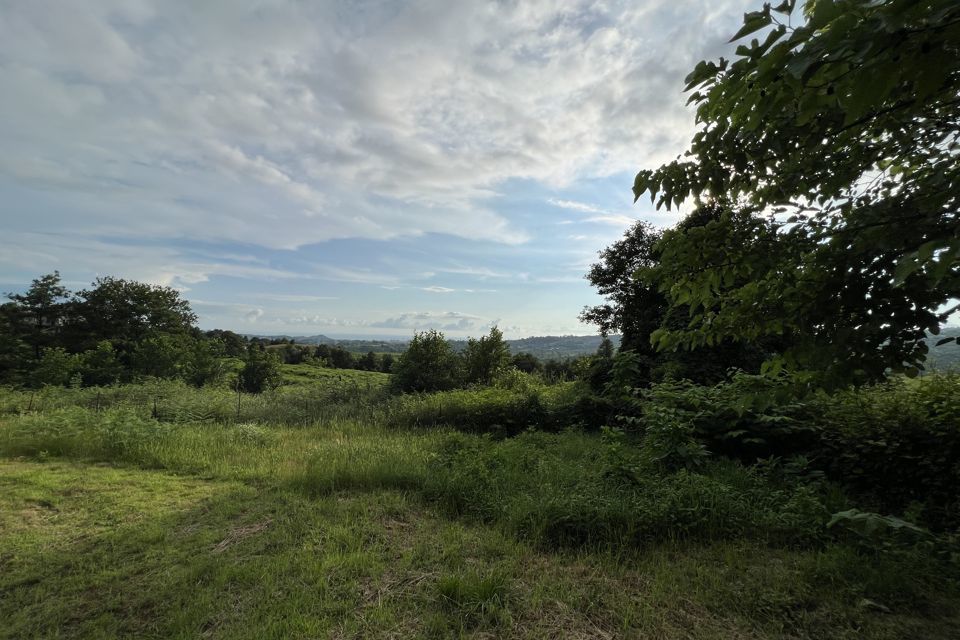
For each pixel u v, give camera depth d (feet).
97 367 98.32
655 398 24.61
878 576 11.61
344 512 17.04
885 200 8.96
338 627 10.35
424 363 58.80
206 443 27.81
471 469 19.80
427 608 11.05
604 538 14.52
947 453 16.72
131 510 17.51
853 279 8.38
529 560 13.58
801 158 9.65
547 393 45.44
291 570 12.80
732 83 6.84
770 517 15.15
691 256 10.62
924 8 4.83
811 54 5.46
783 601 11.04
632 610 10.88
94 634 10.21
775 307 9.72
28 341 120.37
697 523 14.83
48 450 26.63
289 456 25.68
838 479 19.27
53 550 14.14
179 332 141.90
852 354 8.84
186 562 13.41
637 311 45.44
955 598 11.12
